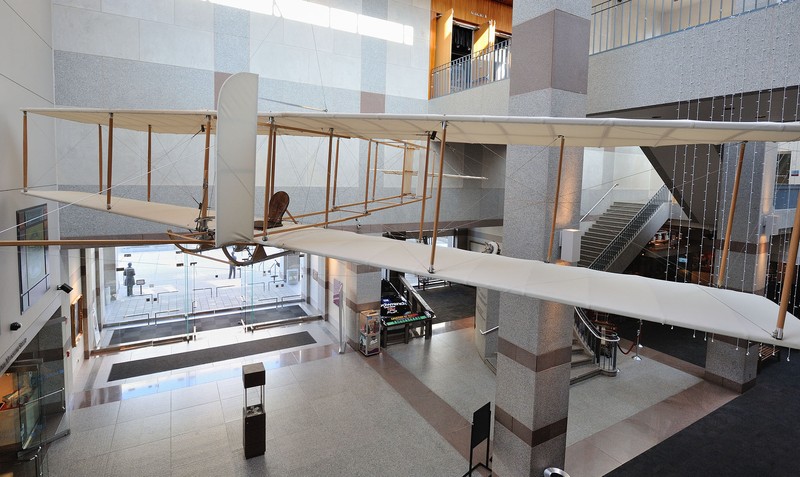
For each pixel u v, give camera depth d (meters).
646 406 9.09
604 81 7.51
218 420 8.35
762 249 9.50
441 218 13.52
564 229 6.37
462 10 14.21
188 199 9.80
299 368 10.75
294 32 10.82
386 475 6.90
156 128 6.29
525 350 6.31
